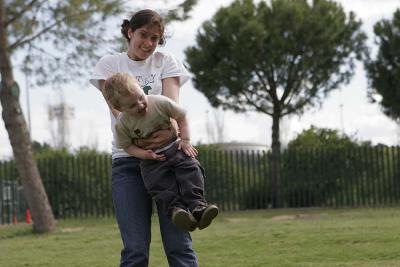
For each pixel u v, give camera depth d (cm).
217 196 2723
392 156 2761
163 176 556
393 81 3547
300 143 3216
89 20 1794
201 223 540
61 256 1226
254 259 1059
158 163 557
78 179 2641
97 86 595
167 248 570
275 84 3447
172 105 554
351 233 1367
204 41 3512
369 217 1967
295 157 2780
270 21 3400
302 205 2770
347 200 2777
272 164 2770
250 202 2750
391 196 2758
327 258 1041
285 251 1141
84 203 2641
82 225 2133
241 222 1975
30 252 1327
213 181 2728
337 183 2777
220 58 3500
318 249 1147
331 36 3388
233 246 1244
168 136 561
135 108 543
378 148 2775
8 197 2506
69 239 1581
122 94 539
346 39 3497
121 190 569
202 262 1048
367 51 3572
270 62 3366
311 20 3369
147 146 559
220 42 3478
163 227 571
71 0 1762
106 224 2150
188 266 567
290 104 3491
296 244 1229
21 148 1878
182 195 553
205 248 1229
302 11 3378
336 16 3434
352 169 2775
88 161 2648
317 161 2780
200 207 541
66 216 2630
